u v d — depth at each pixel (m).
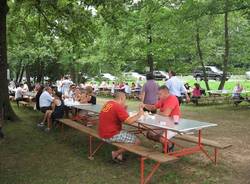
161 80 41.53
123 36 24.45
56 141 9.44
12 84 26.75
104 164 7.23
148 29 23.30
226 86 31.77
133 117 6.97
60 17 14.28
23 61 30.53
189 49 24.48
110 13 13.23
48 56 29.48
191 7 16.69
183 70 26.78
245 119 13.77
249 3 15.46
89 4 12.41
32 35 17.39
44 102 12.27
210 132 10.80
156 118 7.65
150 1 19.36
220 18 24.12
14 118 12.76
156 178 6.35
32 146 8.86
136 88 25.50
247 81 35.56
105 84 30.62
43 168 6.99
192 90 21.31
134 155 7.80
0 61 12.27
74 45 16.28
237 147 8.67
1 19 11.97
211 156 7.74
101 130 7.19
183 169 6.85
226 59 23.84
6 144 9.09
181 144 8.90
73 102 12.41
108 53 27.28
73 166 7.11
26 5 13.12
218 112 16.28
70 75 34.03
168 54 23.69
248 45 24.34
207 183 6.10
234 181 6.21
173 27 20.64
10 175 6.55
